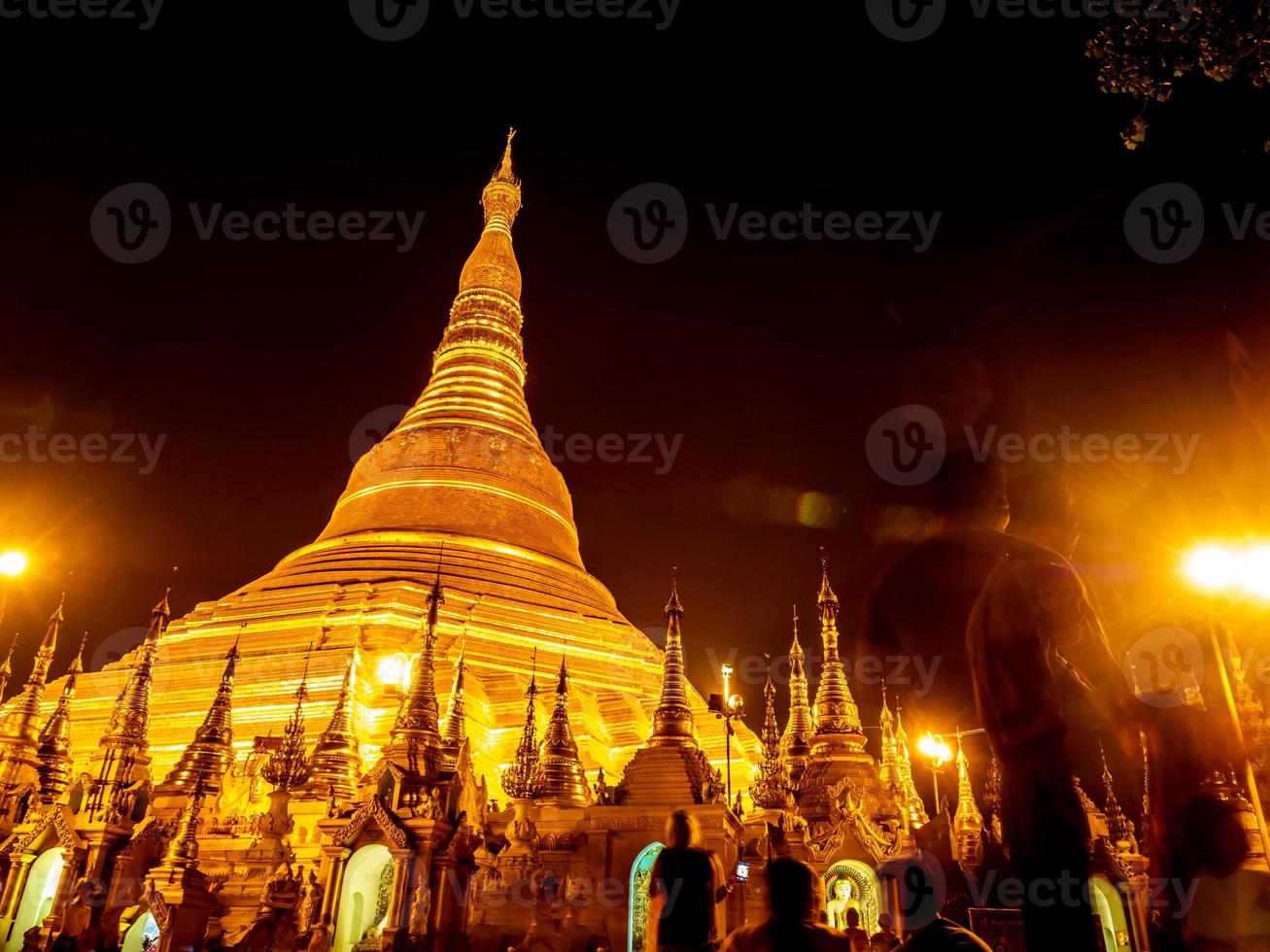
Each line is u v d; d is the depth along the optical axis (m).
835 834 28.88
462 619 65.44
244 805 42.34
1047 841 4.51
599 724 60.16
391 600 63.66
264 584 72.31
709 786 31.39
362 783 29.02
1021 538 5.27
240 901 32.94
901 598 5.43
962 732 5.10
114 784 35.91
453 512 76.69
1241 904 5.38
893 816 32.47
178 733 57.19
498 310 94.19
